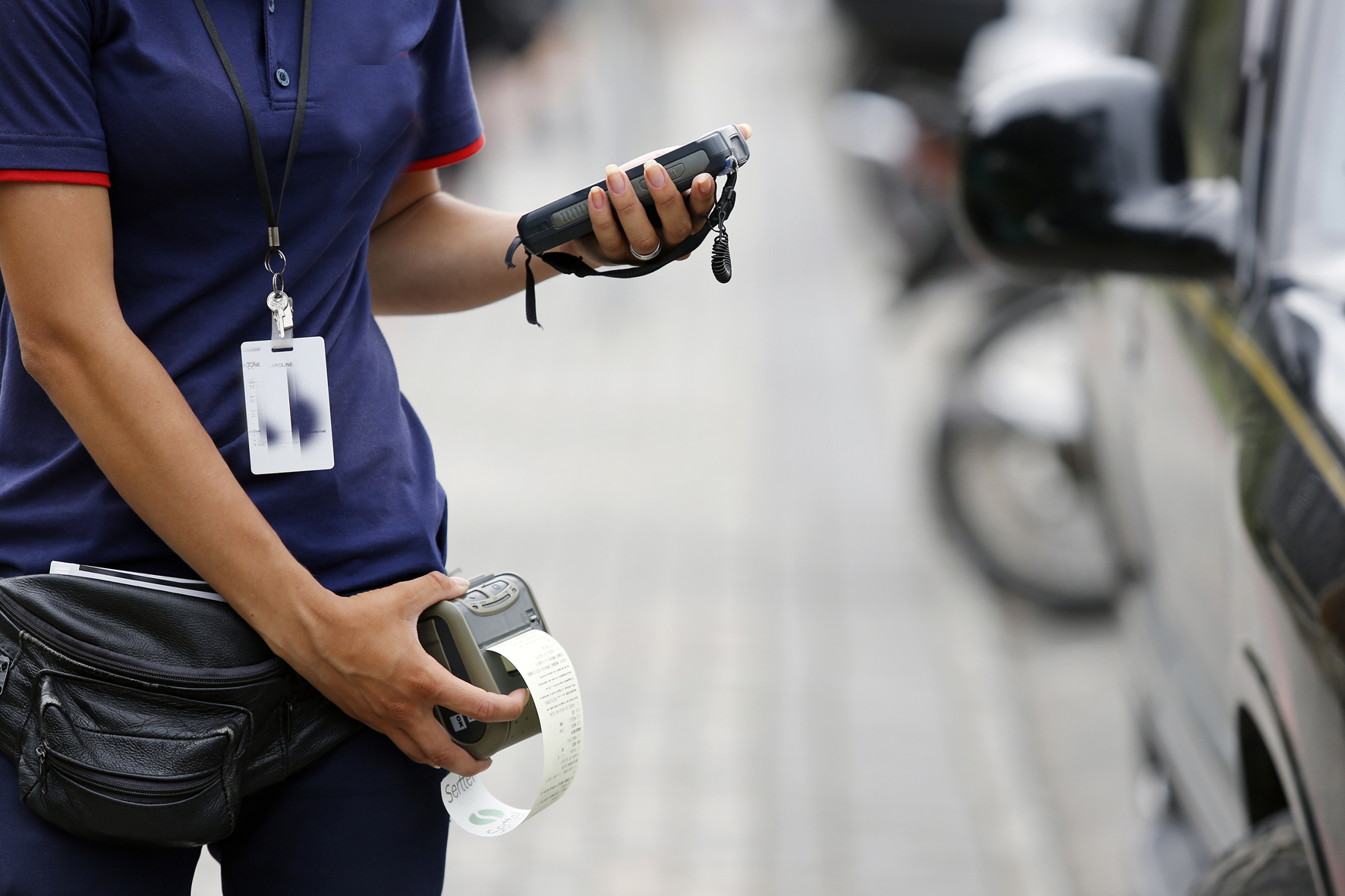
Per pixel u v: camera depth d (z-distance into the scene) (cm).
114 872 563
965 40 2873
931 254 2656
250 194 559
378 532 597
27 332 531
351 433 596
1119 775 1411
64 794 544
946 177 2712
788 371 2828
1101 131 880
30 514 580
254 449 572
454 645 586
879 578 1862
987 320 1742
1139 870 987
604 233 594
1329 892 582
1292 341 752
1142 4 1260
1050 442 1706
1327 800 582
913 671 1598
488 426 2478
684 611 1742
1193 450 882
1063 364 1725
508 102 4200
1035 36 2308
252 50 551
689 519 2056
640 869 1211
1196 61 1038
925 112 2814
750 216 4328
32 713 546
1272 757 696
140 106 534
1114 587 1238
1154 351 1027
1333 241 820
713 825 1281
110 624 554
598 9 3900
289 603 548
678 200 582
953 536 1745
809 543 1975
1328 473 649
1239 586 729
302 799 592
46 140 519
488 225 677
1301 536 643
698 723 1470
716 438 2433
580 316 3244
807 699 1526
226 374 575
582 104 4366
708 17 10844
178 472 534
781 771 1377
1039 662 1659
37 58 516
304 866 595
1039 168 876
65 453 576
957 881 1197
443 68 645
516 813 606
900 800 1328
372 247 688
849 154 2894
